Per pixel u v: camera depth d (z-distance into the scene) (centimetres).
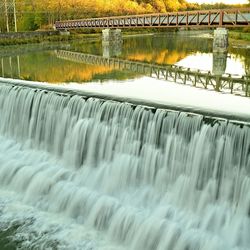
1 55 2752
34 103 1306
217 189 923
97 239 955
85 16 7600
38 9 6981
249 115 939
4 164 1238
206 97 1163
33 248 924
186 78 1512
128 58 2347
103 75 1675
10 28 6788
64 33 5188
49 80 1561
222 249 832
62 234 971
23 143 1332
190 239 867
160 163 1018
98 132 1140
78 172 1152
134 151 1068
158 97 1173
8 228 995
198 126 956
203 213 919
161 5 9631
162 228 907
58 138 1240
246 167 881
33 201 1105
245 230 845
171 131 1003
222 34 2584
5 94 1388
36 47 3559
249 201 861
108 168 1103
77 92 1252
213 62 1967
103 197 1038
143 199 1005
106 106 1130
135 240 923
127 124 1084
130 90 1297
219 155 921
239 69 1680
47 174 1162
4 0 6366
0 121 1404
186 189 965
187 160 973
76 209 1043
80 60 2327
